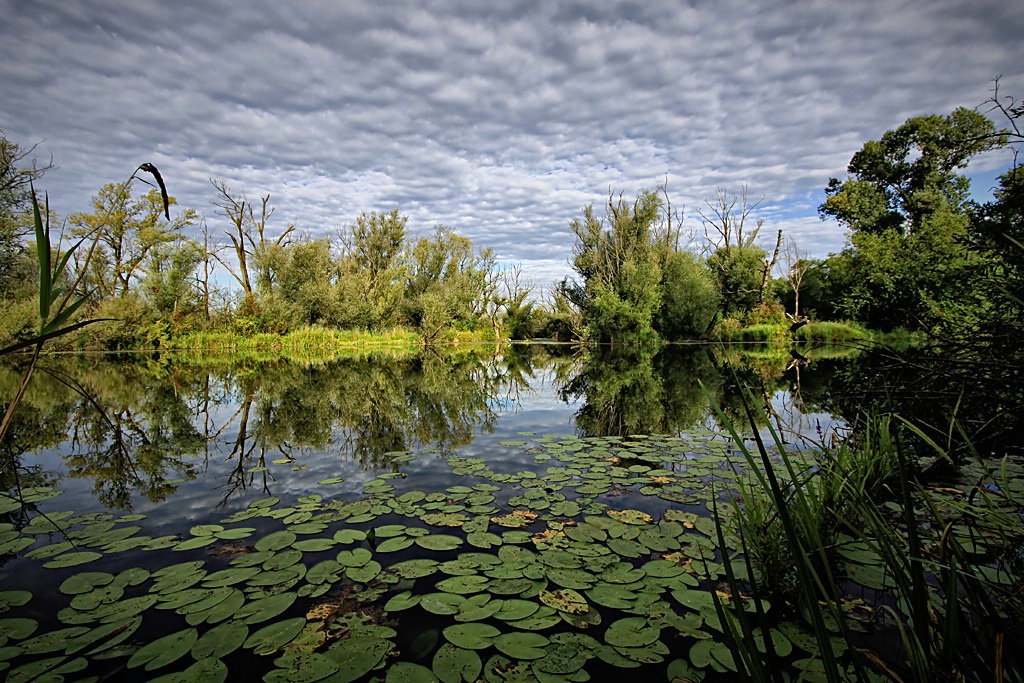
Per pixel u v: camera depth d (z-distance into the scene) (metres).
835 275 24.58
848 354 15.38
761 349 19.06
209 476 3.73
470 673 1.53
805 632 1.73
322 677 1.51
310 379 10.34
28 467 4.02
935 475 3.24
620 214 24.28
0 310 13.85
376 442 4.86
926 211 20.30
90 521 2.84
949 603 1.04
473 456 4.29
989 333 3.18
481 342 30.47
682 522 2.76
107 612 1.88
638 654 1.61
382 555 2.36
